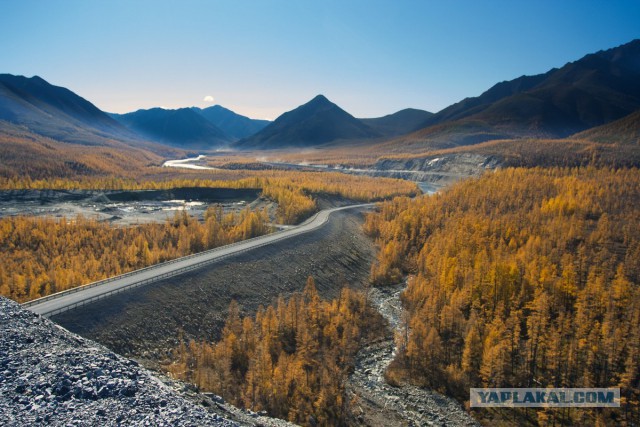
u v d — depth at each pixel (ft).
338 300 275.18
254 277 258.78
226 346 179.63
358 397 181.98
